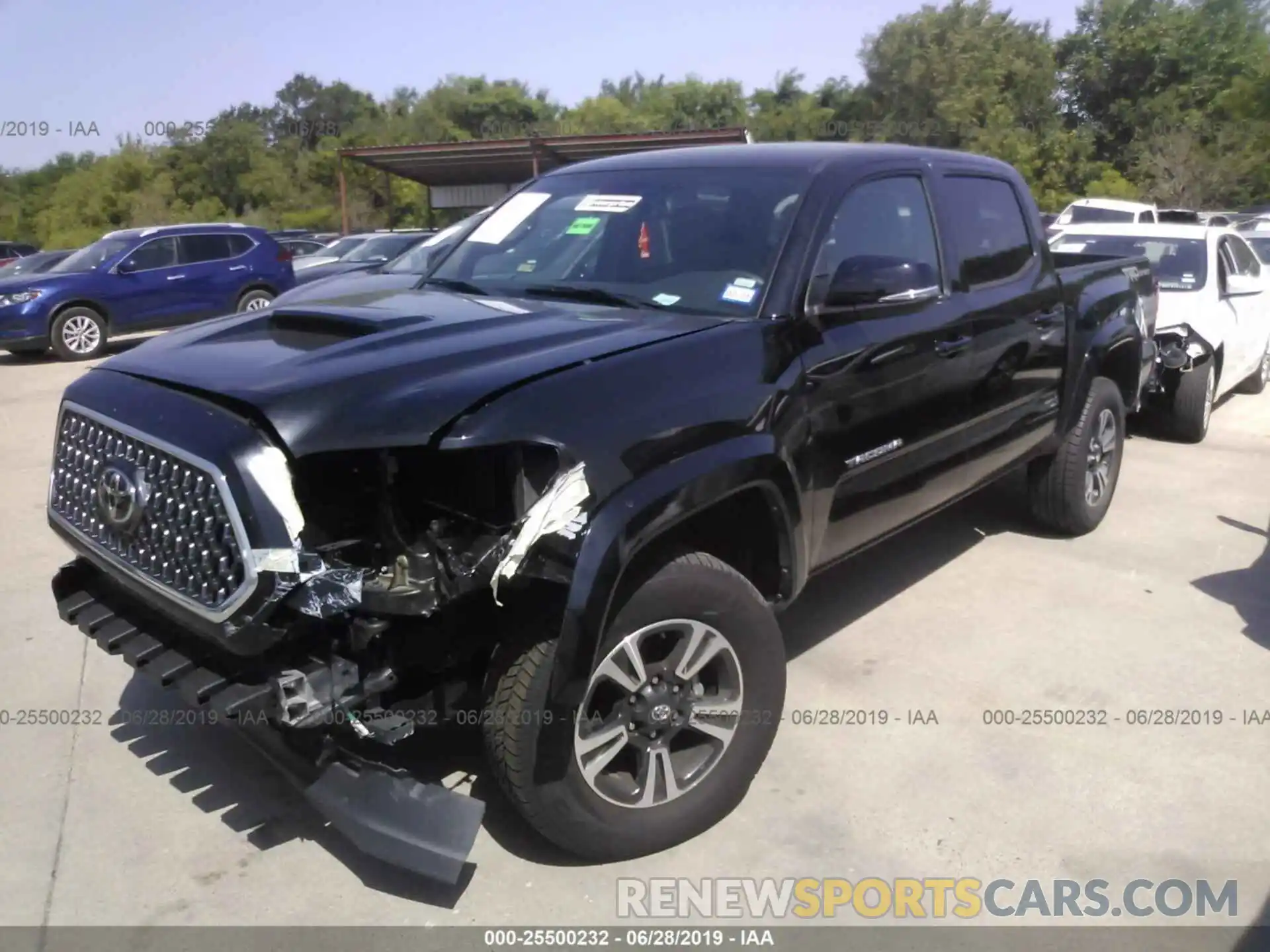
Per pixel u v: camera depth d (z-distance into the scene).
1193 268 8.50
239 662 2.84
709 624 3.17
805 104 47.44
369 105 61.00
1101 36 52.31
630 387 3.00
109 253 14.88
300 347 3.14
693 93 59.28
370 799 2.85
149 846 3.29
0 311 13.95
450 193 29.11
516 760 2.87
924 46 43.84
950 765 3.70
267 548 2.66
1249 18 51.47
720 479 3.07
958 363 4.29
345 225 26.88
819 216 3.78
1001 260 4.84
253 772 3.69
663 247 3.88
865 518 3.94
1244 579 5.36
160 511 2.90
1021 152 42.47
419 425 2.69
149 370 3.13
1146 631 4.76
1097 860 3.23
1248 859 3.24
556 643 2.77
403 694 2.92
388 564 2.82
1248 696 4.18
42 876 3.15
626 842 3.13
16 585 5.35
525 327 3.28
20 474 7.57
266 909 3.02
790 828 3.37
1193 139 43.72
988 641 4.64
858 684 4.26
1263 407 9.80
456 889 3.09
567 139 23.25
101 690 4.25
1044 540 5.91
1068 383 5.36
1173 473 7.41
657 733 3.15
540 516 2.72
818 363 3.54
